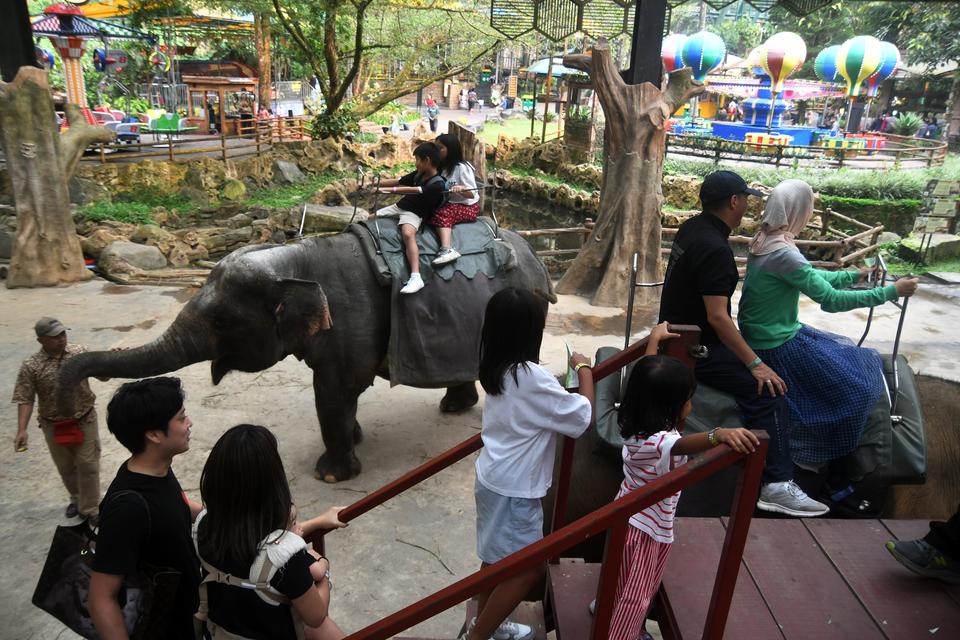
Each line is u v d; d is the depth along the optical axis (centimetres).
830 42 3819
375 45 2278
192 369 743
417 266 517
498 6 1135
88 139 1042
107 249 1180
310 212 1645
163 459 254
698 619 253
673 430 246
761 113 2759
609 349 413
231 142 2402
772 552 288
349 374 514
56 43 2077
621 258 979
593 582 286
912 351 838
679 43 2662
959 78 3219
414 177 553
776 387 328
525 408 254
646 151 954
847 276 364
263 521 222
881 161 2130
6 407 647
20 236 991
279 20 2211
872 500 351
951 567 265
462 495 539
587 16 1194
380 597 430
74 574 269
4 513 498
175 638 258
